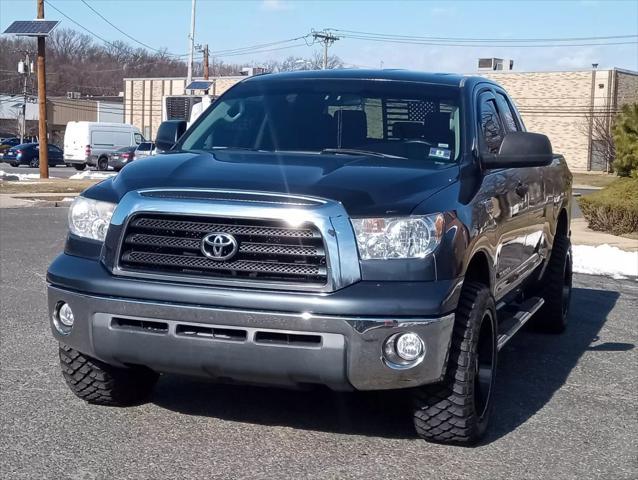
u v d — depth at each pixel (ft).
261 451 16.26
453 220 15.72
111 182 16.99
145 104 253.85
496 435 17.60
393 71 21.18
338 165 16.98
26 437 16.70
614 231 54.75
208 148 19.97
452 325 15.42
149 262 15.67
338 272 14.84
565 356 24.70
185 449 16.28
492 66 211.00
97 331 15.89
